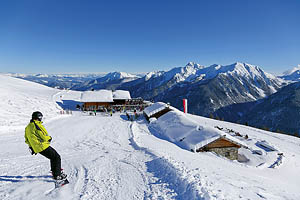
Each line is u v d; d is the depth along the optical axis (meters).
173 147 15.99
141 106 51.91
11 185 4.60
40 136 4.19
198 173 5.70
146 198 4.24
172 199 4.20
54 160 4.48
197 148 18.66
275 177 14.93
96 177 5.43
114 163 7.16
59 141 14.70
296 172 17.95
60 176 4.55
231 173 7.38
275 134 33.84
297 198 5.08
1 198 3.84
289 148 25.59
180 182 4.97
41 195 4.03
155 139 20.23
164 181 5.22
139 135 20.89
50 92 74.38
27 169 6.11
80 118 32.56
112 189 4.65
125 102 53.94
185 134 22.06
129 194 4.43
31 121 4.29
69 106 52.19
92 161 7.38
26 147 11.25
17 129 18.33
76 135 18.02
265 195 4.73
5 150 10.30
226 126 36.84
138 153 9.39
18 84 78.44
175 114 29.98
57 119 29.12
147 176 5.70
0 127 16.94
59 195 4.05
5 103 27.98
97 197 4.14
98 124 26.66
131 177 5.57
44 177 5.25
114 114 42.91
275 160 19.84
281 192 5.49
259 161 19.48
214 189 4.49
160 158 7.43
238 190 4.76
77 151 10.34
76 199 3.92
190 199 4.14
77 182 4.97
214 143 19.53
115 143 14.69
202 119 42.47
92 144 13.81
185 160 8.12
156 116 35.22
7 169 6.11
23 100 34.75
